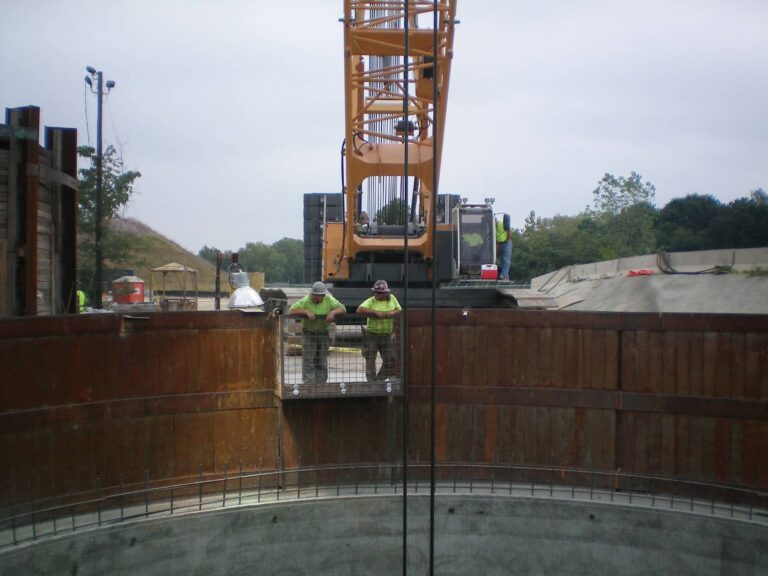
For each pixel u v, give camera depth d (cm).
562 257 5391
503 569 1467
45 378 1304
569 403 1555
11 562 1151
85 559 1238
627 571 1423
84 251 3041
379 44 1670
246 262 9050
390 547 1454
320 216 2402
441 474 1570
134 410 1402
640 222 5591
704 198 5781
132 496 1397
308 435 1523
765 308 2284
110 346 1383
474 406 1577
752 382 1455
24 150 1447
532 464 1570
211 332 1476
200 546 1349
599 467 1548
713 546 1370
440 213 2056
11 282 1434
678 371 1505
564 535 1450
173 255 5956
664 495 1502
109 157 3147
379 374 1447
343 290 1891
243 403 1493
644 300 2761
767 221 5128
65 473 1324
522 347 1570
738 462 1466
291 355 1655
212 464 1477
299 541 1420
